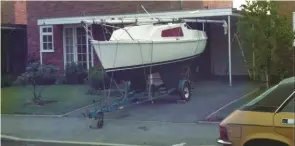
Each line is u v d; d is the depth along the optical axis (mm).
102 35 17469
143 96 13359
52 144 9578
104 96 13500
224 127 5953
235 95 14227
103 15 18953
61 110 13211
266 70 11742
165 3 19031
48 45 21109
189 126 10617
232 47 18906
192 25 17875
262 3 11445
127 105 13141
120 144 9102
